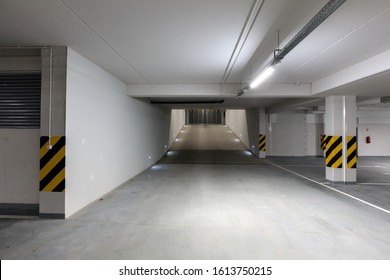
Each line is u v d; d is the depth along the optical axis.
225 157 9.80
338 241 2.54
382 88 4.49
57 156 3.13
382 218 3.20
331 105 5.34
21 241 2.49
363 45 2.98
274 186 5.02
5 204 3.47
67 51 3.12
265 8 2.13
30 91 3.38
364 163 8.70
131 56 3.51
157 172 6.67
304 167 7.68
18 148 3.43
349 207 3.65
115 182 4.82
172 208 3.58
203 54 3.40
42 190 3.15
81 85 3.49
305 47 3.05
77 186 3.43
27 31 2.67
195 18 2.35
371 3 2.01
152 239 2.56
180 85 5.39
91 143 3.81
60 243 2.46
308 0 1.98
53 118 3.13
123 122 5.27
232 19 2.36
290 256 2.24
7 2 2.05
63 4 2.09
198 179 5.73
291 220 3.11
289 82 5.24
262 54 3.38
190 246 2.41
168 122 11.47
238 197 4.18
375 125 10.56
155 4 2.09
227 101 8.20
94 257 2.20
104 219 3.13
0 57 3.37
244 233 2.71
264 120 10.08
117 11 2.22
